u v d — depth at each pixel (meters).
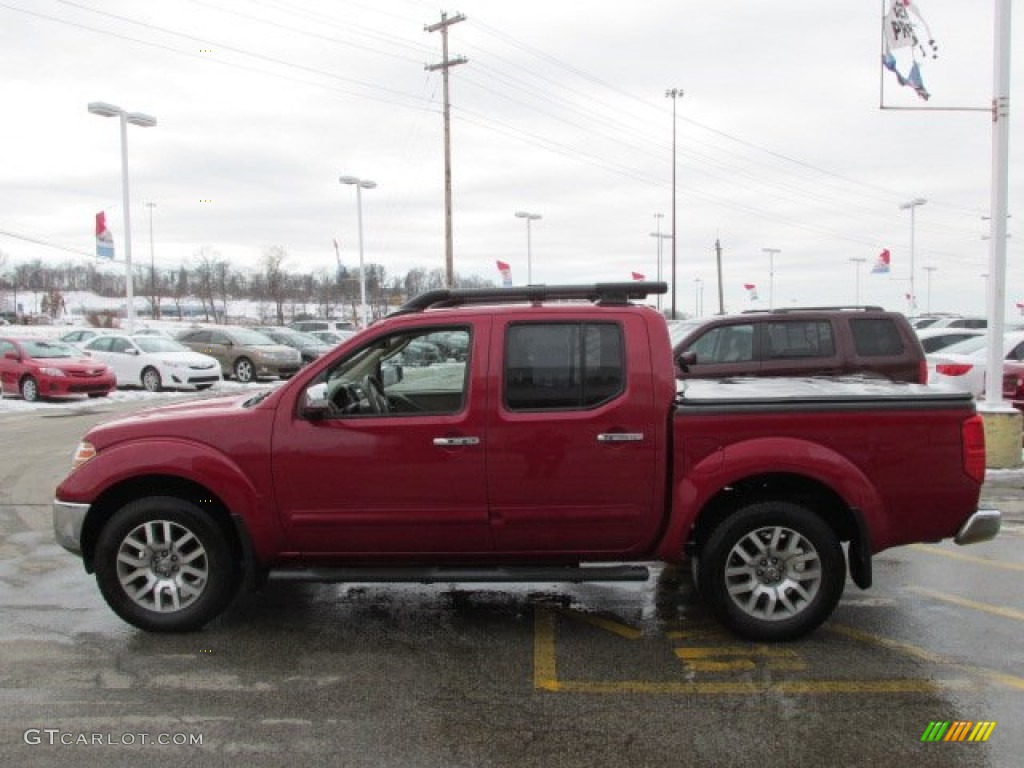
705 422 4.66
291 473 4.80
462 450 4.73
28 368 19.50
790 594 4.77
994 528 4.77
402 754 3.56
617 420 4.71
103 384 19.98
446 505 4.76
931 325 27.86
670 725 3.82
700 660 4.57
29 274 94.69
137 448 4.87
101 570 4.92
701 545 4.88
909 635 4.93
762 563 4.78
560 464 4.71
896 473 4.69
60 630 5.05
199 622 4.94
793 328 9.41
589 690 4.19
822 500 4.92
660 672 4.41
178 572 4.97
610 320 4.79
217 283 71.25
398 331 4.88
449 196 34.56
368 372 5.08
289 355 26.67
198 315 80.00
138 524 4.92
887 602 5.54
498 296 5.12
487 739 3.69
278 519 4.83
